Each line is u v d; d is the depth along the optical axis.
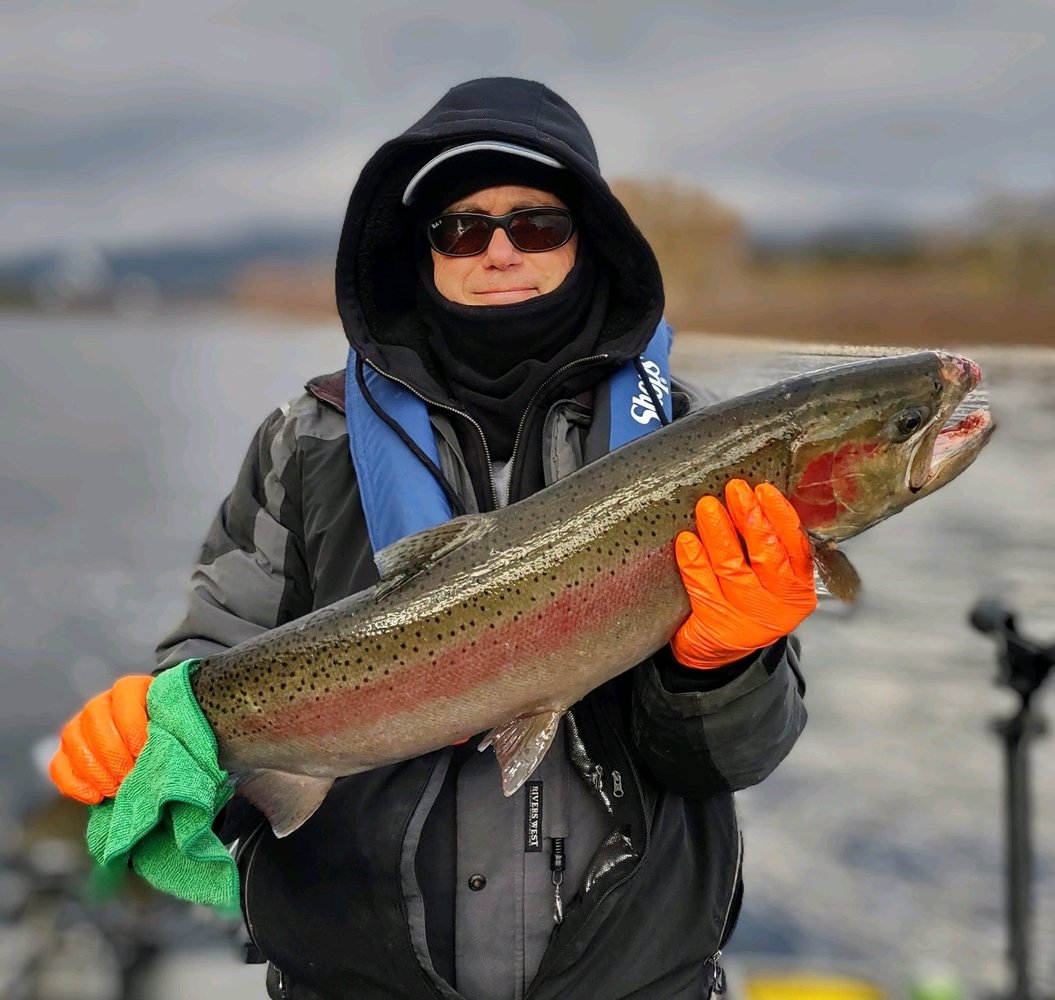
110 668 5.19
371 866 0.85
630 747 0.87
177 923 1.79
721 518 0.80
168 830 0.85
